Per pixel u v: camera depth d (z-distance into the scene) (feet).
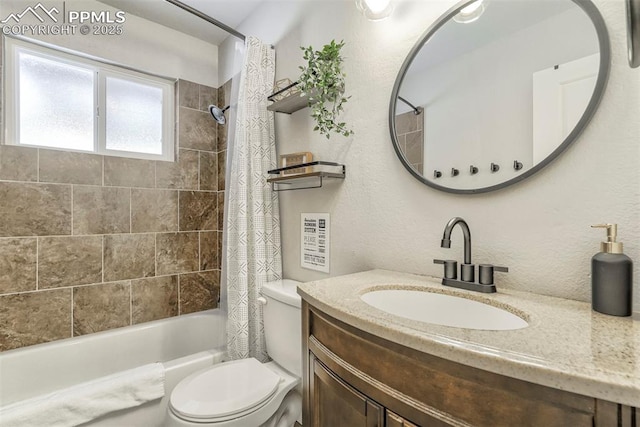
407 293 3.20
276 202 5.95
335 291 2.93
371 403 2.18
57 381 5.42
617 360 1.47
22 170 5.59
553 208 2.69
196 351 7.02
